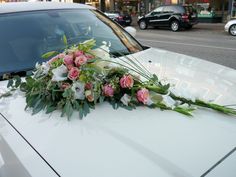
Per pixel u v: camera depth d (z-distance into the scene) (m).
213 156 1.34
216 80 2.17
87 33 2.96
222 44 11.36
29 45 2.61
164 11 17.16
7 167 1.50
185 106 1.71
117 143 1.42
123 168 1.27
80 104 1.72
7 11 2.84
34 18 2.86
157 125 1.54
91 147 1.41
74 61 1.78
